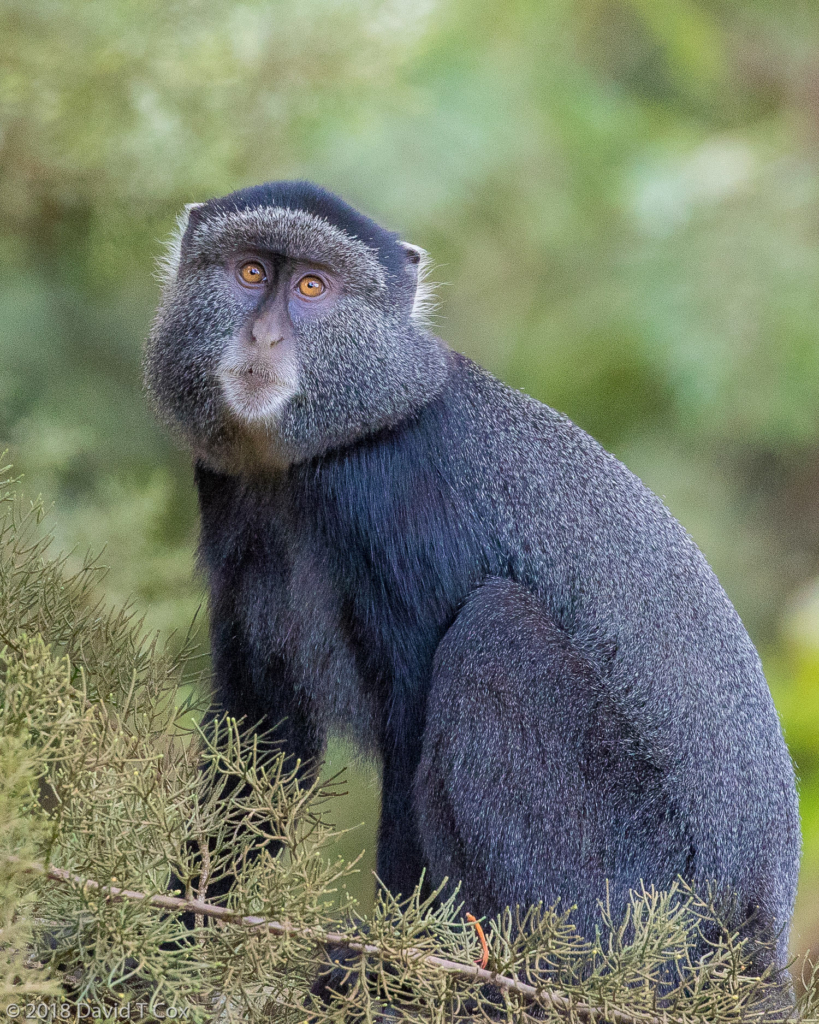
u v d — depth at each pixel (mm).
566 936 7719
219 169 15586
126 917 6746
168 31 15141
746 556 23922
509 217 24031
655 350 23109
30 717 6840
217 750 8242
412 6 16328
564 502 10398
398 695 9852
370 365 10141
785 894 9961
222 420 10109
